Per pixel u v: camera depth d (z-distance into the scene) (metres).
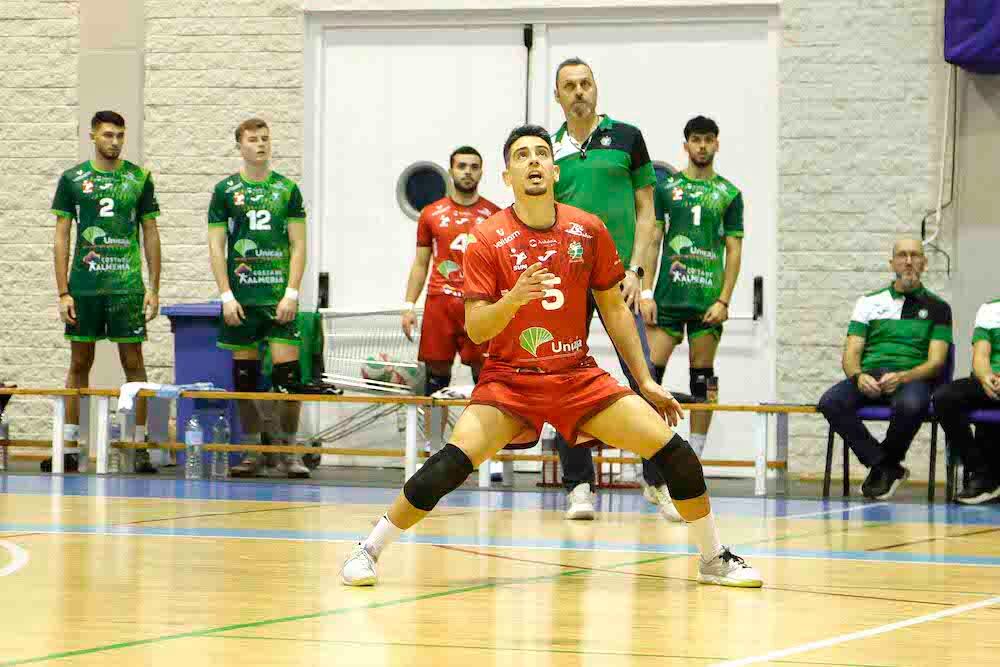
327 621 7.46
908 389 19.33
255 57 25.70
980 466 18.69
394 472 23.86
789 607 8.30
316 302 25.56
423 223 21.41
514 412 9.46
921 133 23.92
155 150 25.84
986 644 6.95
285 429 21.78
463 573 9.87
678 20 24.64
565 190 15.20
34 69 26.17
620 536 12.91
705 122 21.11
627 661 6.34
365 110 25.59
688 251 21.14
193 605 8.00
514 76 25.17
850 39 24.12
